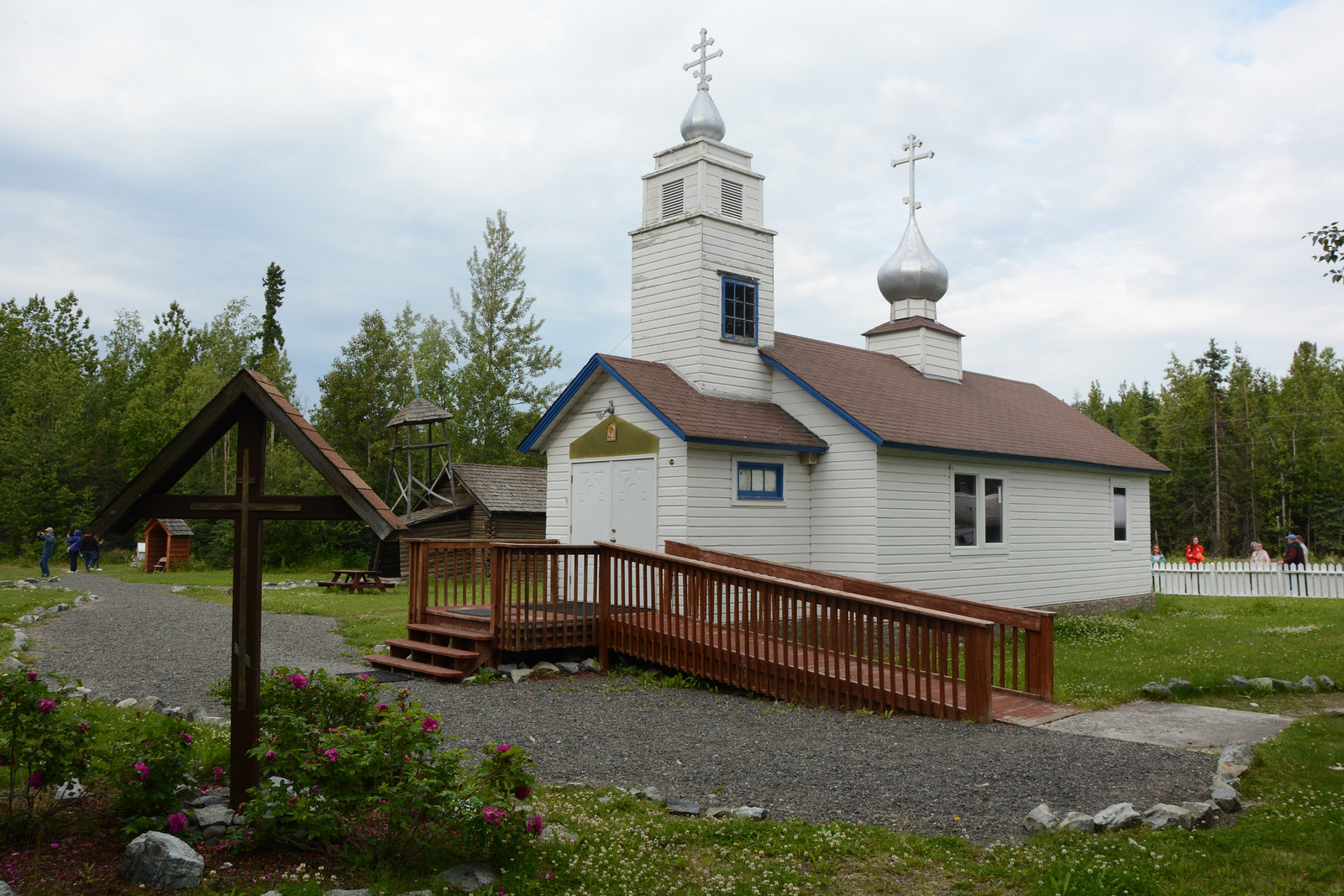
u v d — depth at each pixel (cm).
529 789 522
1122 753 793
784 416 1756
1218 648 1461
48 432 4766
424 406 3612
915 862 540
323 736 507
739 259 1781
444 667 1233
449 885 471
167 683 1074
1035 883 499
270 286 6431
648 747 832
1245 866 518
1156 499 6494
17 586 2508
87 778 548
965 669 945
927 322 2262
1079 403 9075
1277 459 6084
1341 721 902
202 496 568
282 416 552
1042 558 2069
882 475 1647
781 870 525
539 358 4828
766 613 1098
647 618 1240
